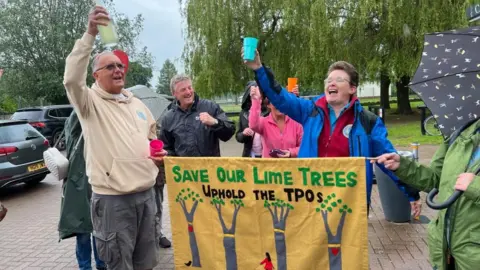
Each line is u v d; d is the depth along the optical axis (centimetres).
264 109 462
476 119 228
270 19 1909
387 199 605
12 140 901
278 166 280
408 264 465
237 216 296
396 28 1675
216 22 1831
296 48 1831
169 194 313
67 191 432
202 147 438
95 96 326
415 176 257
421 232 566
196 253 310
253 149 523
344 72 287
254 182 289
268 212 288
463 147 227
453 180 227
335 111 296
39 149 949
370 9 1622
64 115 1809
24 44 2697
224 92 1959
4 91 2836
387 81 2598
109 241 326
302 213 279
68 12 2727
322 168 270
